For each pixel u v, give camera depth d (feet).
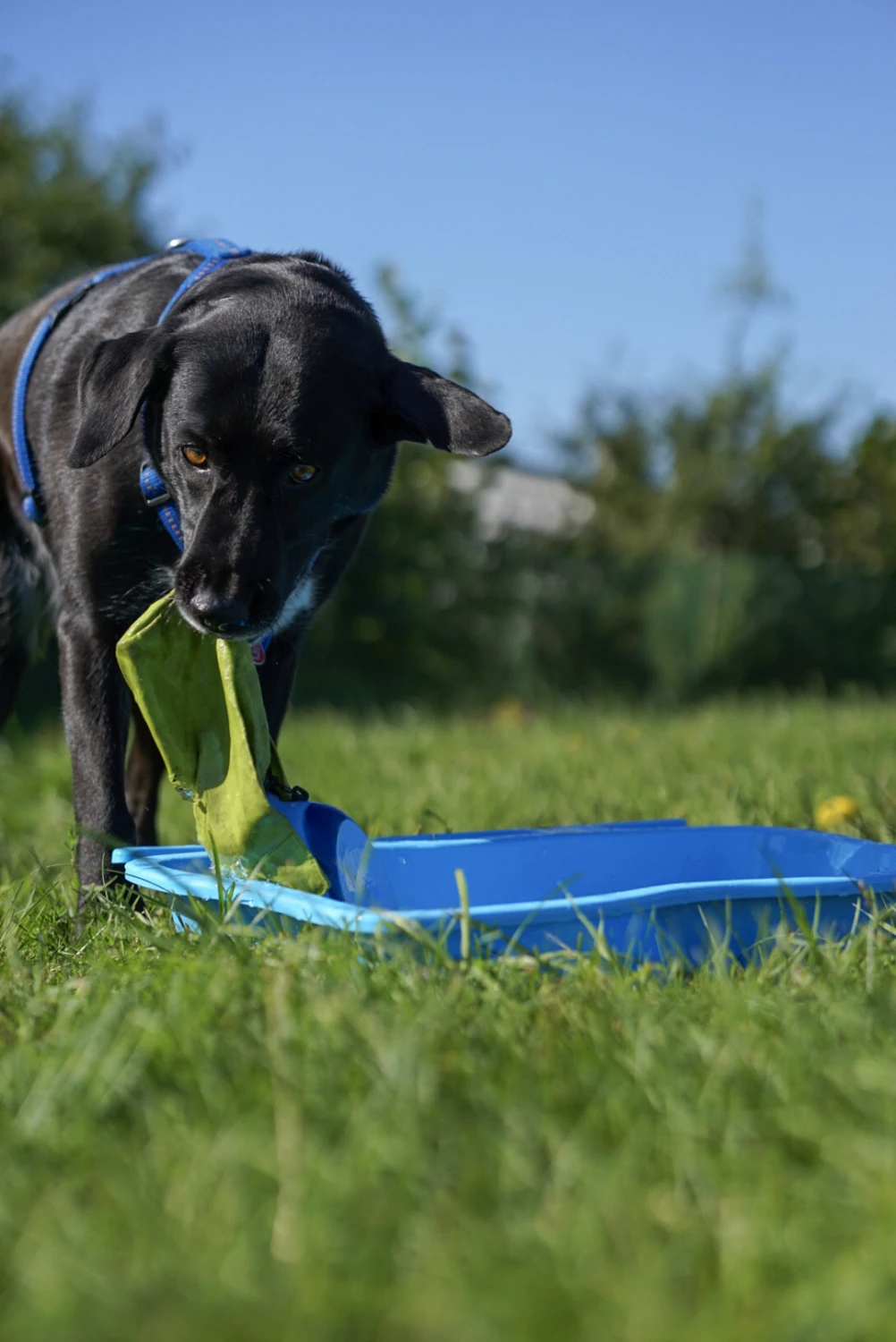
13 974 6.66
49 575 11.23
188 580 8.18
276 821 7.57
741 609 52.44
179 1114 4.64
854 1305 3.31
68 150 44.21
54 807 13.87
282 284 9.19
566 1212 3.89
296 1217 3.87
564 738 21.24
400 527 43.78
